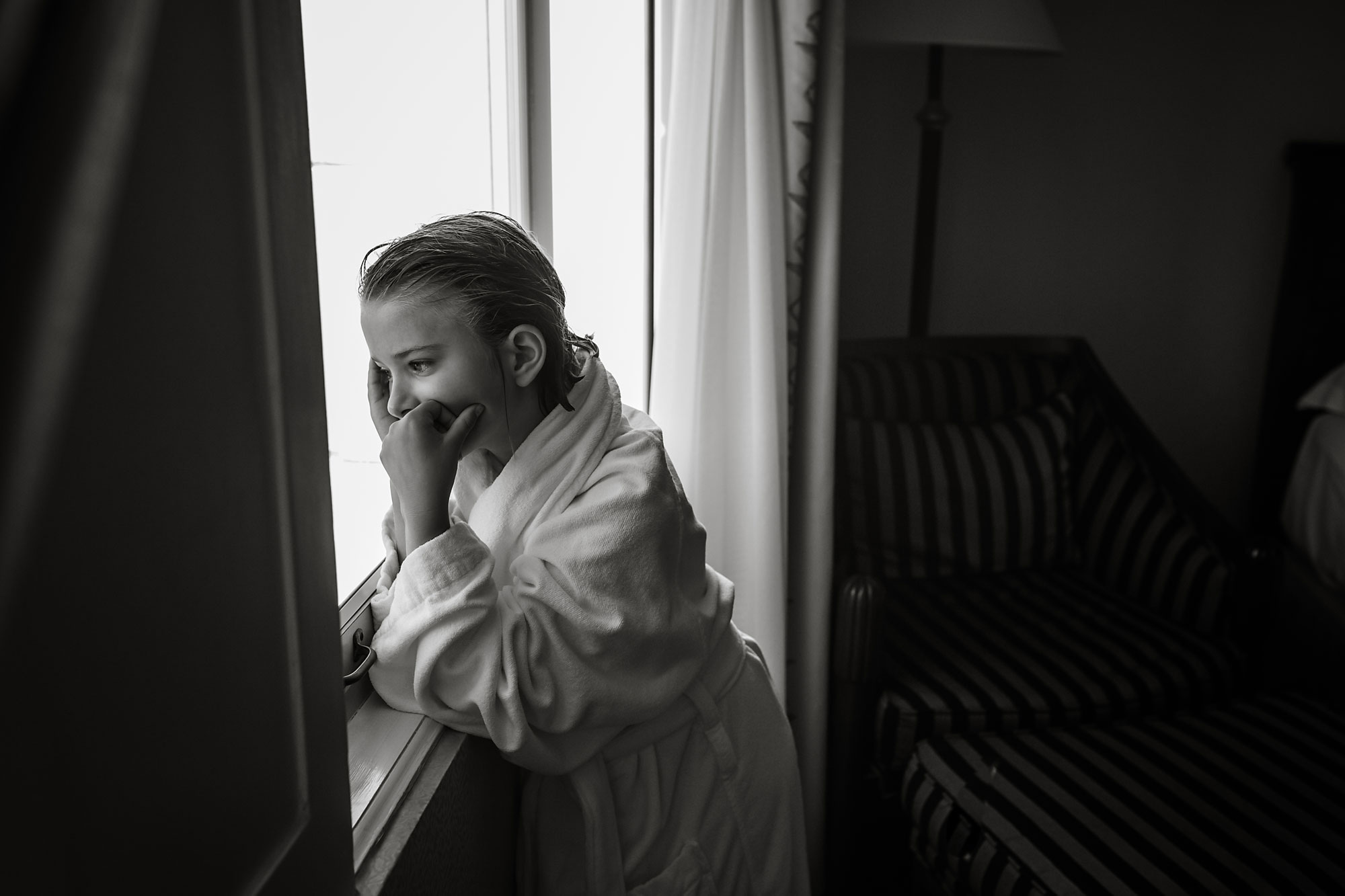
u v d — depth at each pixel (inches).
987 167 96.4
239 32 14.4
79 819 11.1
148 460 12.4
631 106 52.5
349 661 27.9
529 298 27.3
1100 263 100.4
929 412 78.2
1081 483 78.9
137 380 12.0
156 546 12.6
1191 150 98.7
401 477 25.8
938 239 97.4
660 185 53.2
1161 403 104.9
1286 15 96.3
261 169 15.1
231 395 14.6
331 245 33.2
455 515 32.3
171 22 12.4
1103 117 97.0
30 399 8.3
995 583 74.2
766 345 50.3
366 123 35.6
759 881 35.9
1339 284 98.8
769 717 36.6
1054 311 101.0
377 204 37.3
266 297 15.5
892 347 79.9
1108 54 95.7
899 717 58.2
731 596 35.3
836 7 50.3
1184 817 46.0
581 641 26.5
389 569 29.5
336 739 19.0
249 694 15.5
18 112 8.0
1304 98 98.3
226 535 14.6
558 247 54.2
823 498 56.1
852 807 58.1
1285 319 100.5
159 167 12.3
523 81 51.2
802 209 51.5
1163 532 71.8
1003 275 99.3
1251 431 106.6
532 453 28.8
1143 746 52.5
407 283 25.3
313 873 17.9
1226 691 62.8
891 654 63.5
